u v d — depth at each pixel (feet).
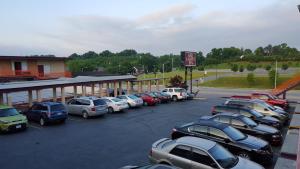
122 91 155.02
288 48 527.40
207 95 158.81
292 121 78.43
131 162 45.57
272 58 396.78
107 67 444.96
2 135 62.95
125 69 422.82
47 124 75.20
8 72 129.29
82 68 410.31
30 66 139.13
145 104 114.11
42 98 120.26
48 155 48.93
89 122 78.13
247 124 54.49
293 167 42.50
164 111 98.48
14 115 67.26
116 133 65.26
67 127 71.56
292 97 145.07
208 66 459.73
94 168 42.93
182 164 35.70
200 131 46.70
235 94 163.02
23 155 48.88
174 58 527.81
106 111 86.79
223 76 288.30
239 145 43.21
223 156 34.96
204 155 34.63
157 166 29.94
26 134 63.93
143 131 67.41
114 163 45.06
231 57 533.55
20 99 117.29
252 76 230.07
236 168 33.27
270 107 77.36
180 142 37.14
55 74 145.69
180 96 128.47
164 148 37.88
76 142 57.31
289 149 51.60
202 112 96.12
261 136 53.21
